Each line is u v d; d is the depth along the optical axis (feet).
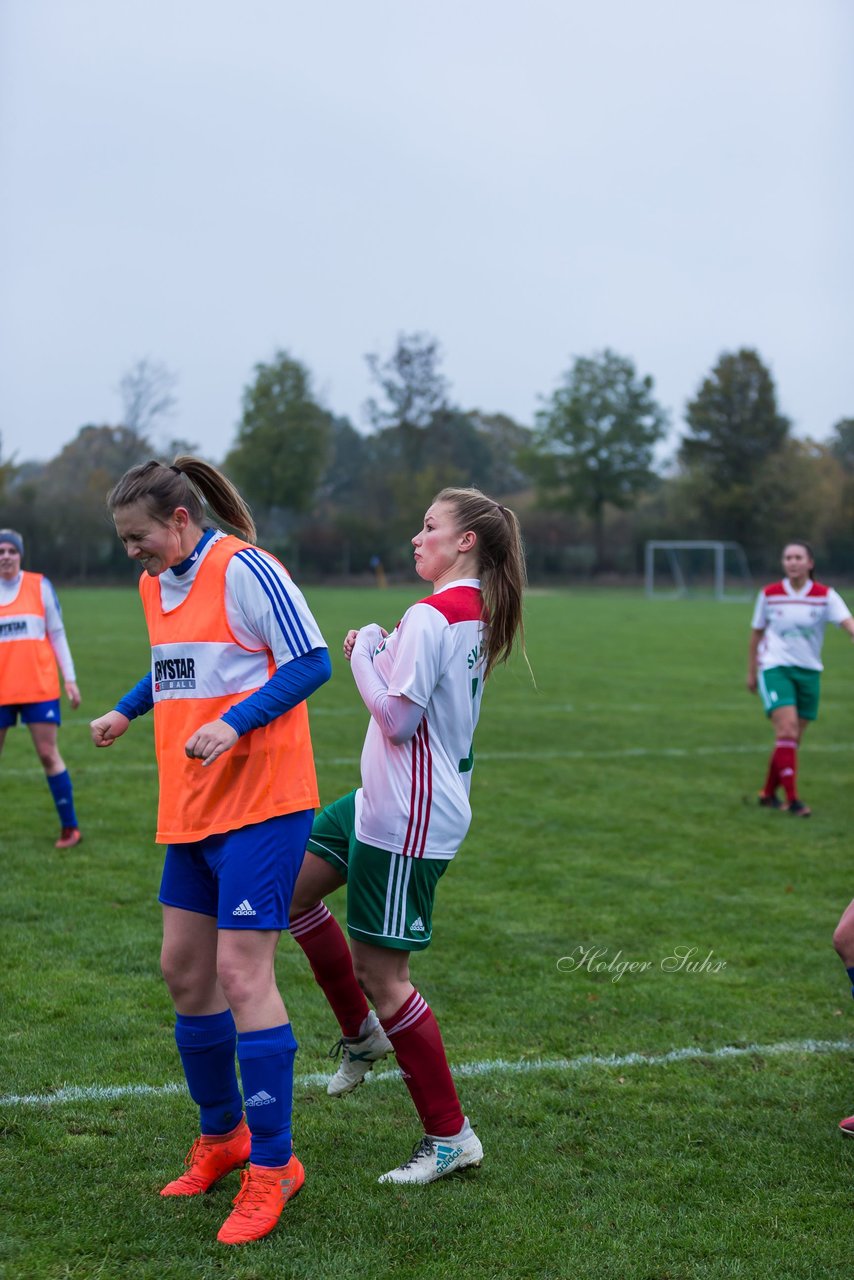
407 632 12.23
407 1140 13.50
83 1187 11.93
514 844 28.86
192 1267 10.50
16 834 28.04
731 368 248.73
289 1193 11.52
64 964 19.06
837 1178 12.80
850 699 61.67
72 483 227.61
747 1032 17.12
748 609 155.84
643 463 256.32
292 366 242.99
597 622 122.93
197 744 10.79
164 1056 15.49
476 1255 11.00
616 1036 16.87
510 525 12.98
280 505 247.50
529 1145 13.42
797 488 245.45
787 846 29.19
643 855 28.07
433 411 267.80
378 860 12.30
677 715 53.11
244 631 11.64
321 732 45.52
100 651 75.10
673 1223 11.73
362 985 12.73
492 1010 17.79
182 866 11.91
